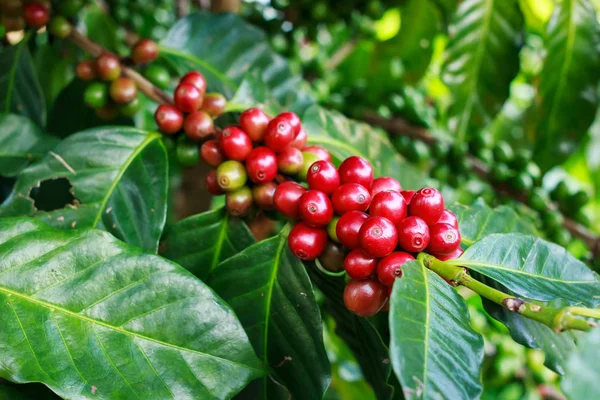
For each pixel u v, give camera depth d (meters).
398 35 0.57
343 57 0.65
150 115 0.45
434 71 0.71
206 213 0.31
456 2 0.51
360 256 0.24
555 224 0.45
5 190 0.39
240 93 0.34
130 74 0.35
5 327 0.24
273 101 0.36
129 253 0.25
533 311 0.21
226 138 0.28
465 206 0.30
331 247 0.26
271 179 0.29
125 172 0.30
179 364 0.24
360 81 0.63
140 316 0.24
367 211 0.26
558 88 0.46
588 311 0.21
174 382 0.24
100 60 0.33
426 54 0.58
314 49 0.69
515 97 0.67
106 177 0.30
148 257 0.25
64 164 0.30
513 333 0.25
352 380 0.54
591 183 0.70
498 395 0.60
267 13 0.56
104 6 0.56
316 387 0.26
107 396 0.23
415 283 0.22
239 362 0.24
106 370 0.24
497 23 0.46
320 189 0.26
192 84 0.31
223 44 0.41
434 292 0.22
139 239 0.29
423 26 0.56
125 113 0.35
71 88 0.41
